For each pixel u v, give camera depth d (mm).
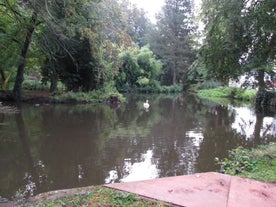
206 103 25281
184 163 7453
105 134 10766
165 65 44906
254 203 3590
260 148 6668
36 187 5840
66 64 22047
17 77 20094
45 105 19109
